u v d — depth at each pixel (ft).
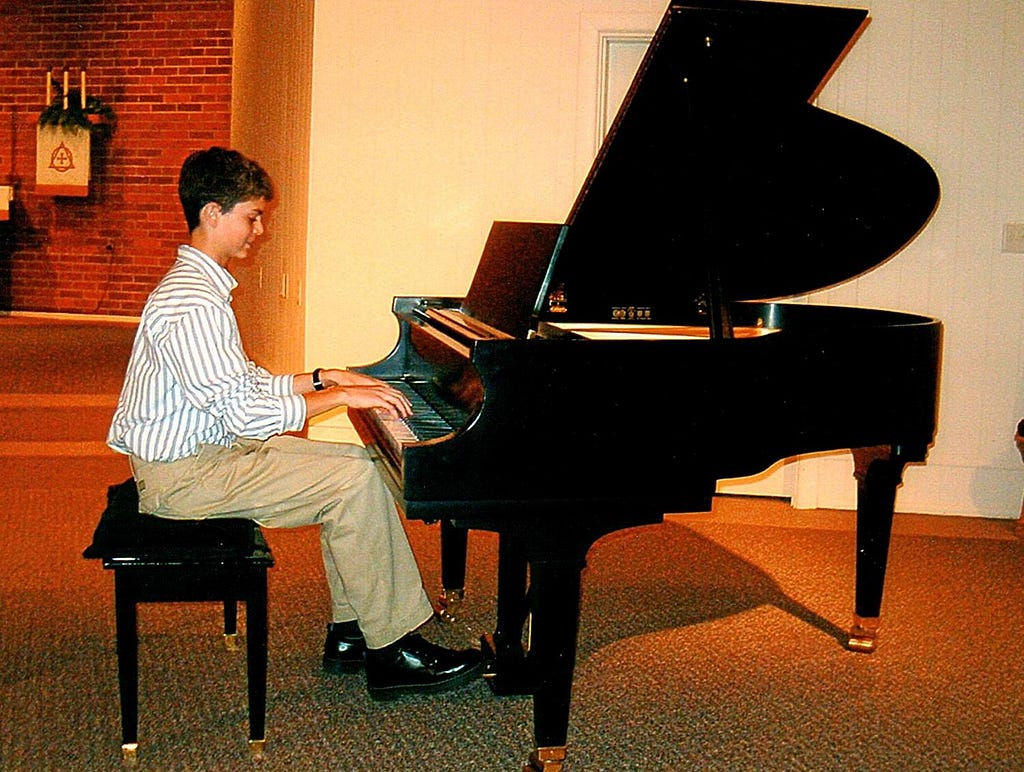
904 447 9.48
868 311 11.22
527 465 7.20
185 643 9.64
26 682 8.70
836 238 11.18
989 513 15.76
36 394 21.24
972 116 15.28
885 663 9.80
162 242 31.27
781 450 7.99
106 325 30.89
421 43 16.30
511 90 16.26
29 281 32.27
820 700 8.95
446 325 9.02
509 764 7.66
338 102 16.51
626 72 16.33
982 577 12.57
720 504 15.78
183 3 30.01
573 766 7.68
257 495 8.02
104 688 8.64
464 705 8.58
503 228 9.82
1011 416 15.66
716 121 9.53
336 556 8.30
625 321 11.18
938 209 15.43
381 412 8.62
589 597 11.37
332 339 16.96
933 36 15.20
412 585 8.55
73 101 30.89
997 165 15.33
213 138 30.48
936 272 15.53
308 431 17.31
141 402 7.81
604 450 7.34
